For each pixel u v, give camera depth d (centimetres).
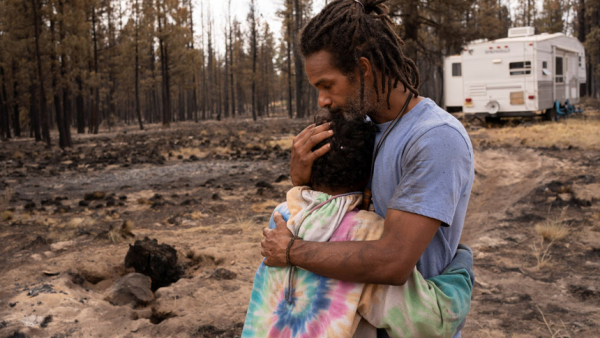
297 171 144
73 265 476
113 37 4572
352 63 128
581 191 727
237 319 359
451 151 122
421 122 128
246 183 984
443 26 1817
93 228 646
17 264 487
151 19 4066
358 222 131
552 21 4675
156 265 463
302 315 130
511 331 340
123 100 6594
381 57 127
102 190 969
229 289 421
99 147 2089
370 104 133
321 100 137
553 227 548
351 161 135
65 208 761
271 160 1345
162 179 1086
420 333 127
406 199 121
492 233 577
